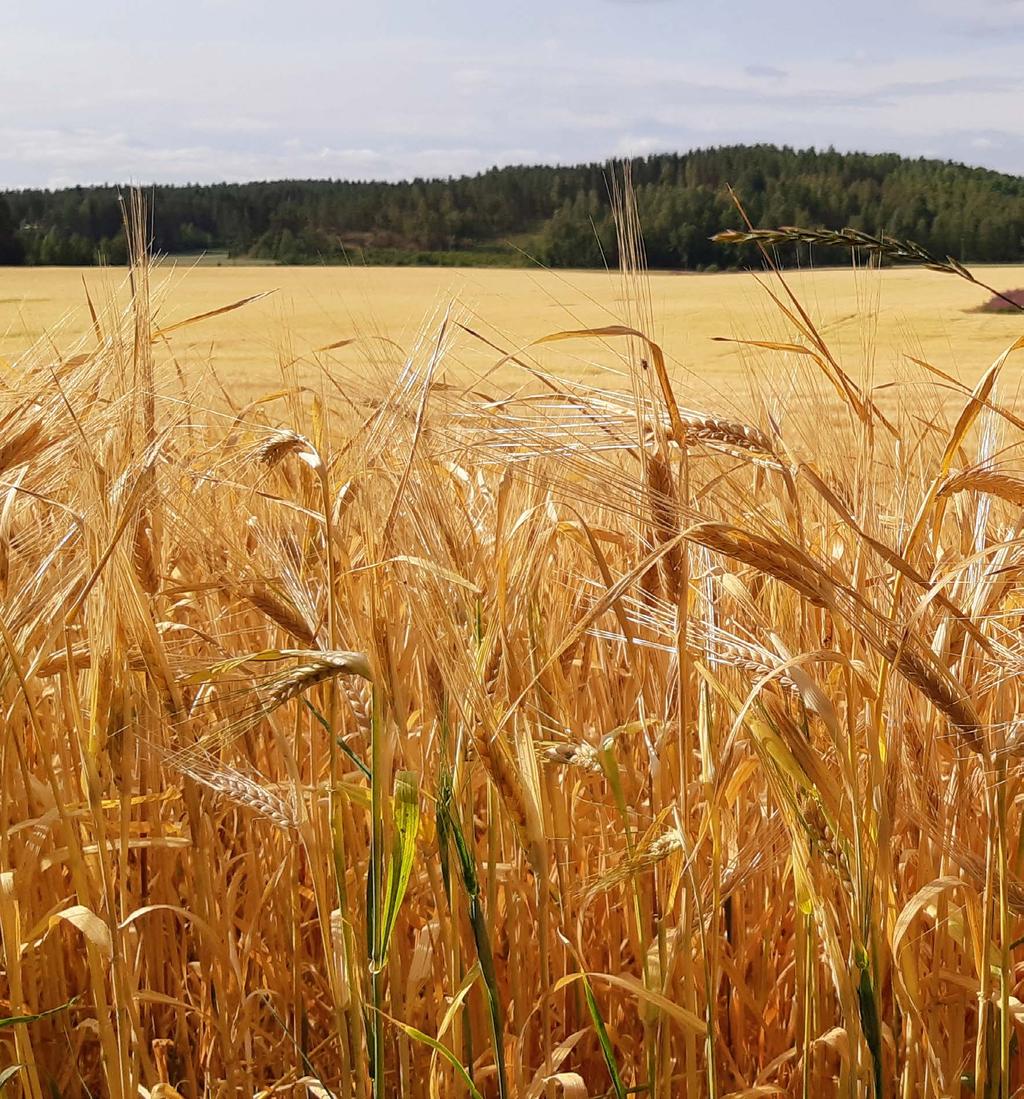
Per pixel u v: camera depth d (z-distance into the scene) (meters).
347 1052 2.51
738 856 2.53
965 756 2.38
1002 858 2.24
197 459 3.42
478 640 2.38
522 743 2.25
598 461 2.17
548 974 2.84
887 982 2.68
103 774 2.68
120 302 2.64
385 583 2.46
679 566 2.18
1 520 2.50
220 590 2.64
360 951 2.57
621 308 2.21
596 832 3.00
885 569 2.51
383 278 57.38
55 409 2.63
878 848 2.25
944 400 3.75
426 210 66.19
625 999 3.02
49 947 3.00
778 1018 3.06
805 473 2.07
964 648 2.39
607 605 2.04
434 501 2.49
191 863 3.14
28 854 2.83
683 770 2.21
